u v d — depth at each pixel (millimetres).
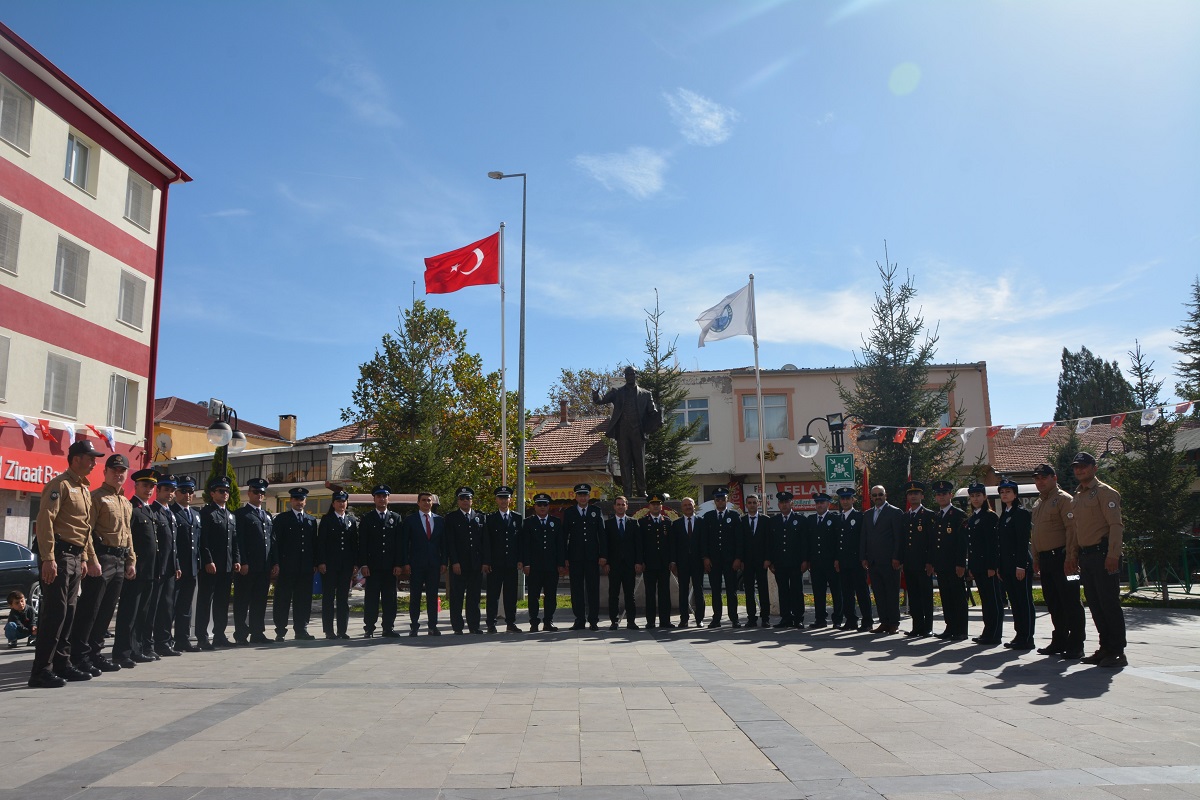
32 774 4719
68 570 7980
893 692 7062
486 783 4516
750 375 32031
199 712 6430
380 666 8820
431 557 12305
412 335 25562
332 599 12172
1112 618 8562
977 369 31484
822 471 27266
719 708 6426
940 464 24422
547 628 12664
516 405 26469
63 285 21859
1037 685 7387
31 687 7672
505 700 6816
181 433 42312
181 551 10406
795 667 8547
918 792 4262
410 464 24000
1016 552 10250
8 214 19906
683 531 13141
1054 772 4590
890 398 23938
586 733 5641
